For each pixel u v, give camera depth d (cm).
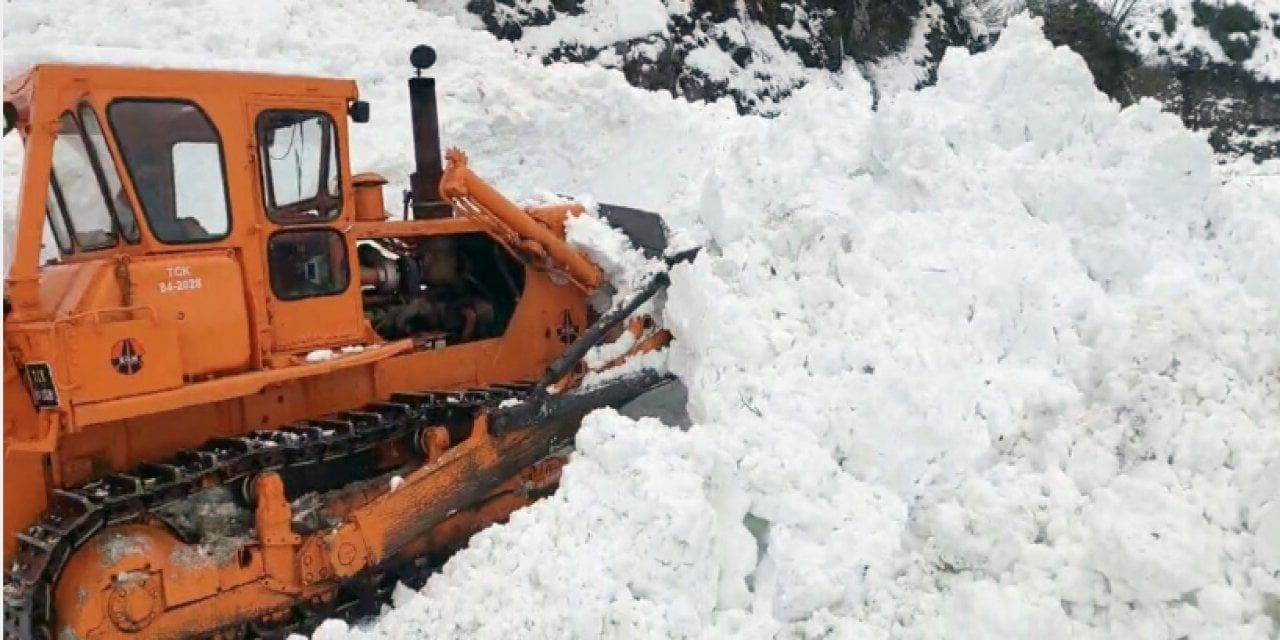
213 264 454
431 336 593
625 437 458
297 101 485
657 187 908
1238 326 414
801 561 435
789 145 699
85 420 405
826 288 562
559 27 1520
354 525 484
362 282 568
